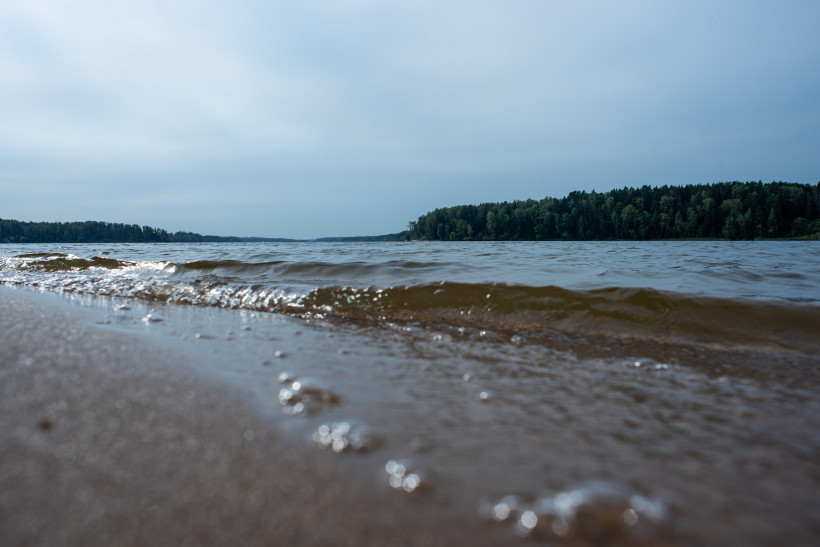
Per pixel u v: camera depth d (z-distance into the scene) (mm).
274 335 2893
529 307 3518
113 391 1723
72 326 2902
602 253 12938
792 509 1097
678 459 1338
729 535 989
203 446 1307
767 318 3102
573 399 1836
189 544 901
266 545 905
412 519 999
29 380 1817
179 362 2141
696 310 3240
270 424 1465
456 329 3182
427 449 1339
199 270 6156
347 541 924
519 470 1232
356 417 1556
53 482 1102
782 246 22281
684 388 2014
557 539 946
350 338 2859
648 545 943
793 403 1842
